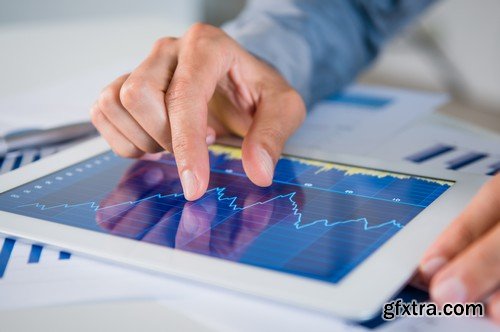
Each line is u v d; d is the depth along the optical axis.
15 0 1.25
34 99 0.76
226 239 0.38
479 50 1.25
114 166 0.52
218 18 1.20
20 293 0.35
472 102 1.20
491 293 0.31
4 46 1.04
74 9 1.26
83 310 0.33
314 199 0.44
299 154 0.53
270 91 0.56
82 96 0.76
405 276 0.33
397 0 0.82
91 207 0.44
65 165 0.52
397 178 0.47
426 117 0.68
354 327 0.31
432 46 1.29
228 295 0.34
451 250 0.34
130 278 0.36
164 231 0.39
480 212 0.36
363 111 0.70
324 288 0.32
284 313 0.32
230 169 0.50
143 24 1.12
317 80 0.73
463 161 0.54
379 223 0.39
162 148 0.52
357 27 0.81
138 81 0.48
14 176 0.50
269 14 0.73
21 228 0.40
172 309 0.33
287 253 0.36
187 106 0.47
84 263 0.38
